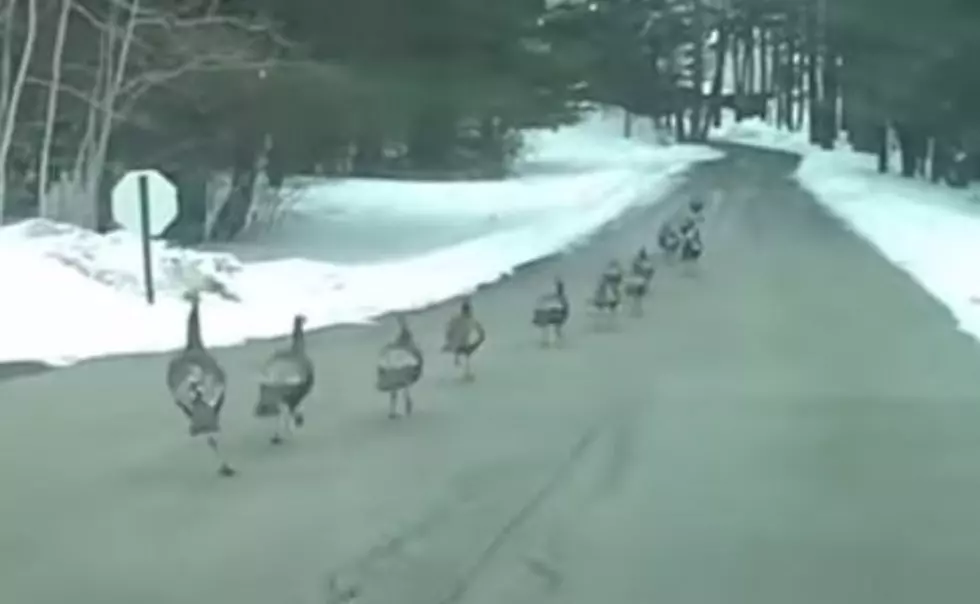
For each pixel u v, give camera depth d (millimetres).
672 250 60438
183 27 55312
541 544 16844
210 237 64688
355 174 112250
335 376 29953
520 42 77812
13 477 20375
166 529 17469
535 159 163250
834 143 199000
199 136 61156
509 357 33375
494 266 56812
